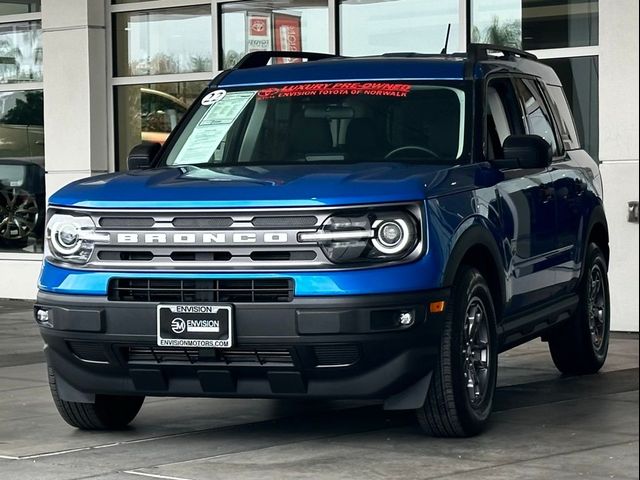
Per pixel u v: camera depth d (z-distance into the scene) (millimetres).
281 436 7266
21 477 6238
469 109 7762
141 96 15898
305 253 6598
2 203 16781
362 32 14117
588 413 7867
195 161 7949
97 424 7496
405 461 6457
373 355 6566
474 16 13242
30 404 8586
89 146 15883
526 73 8938
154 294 6797
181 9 15578
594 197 9445
